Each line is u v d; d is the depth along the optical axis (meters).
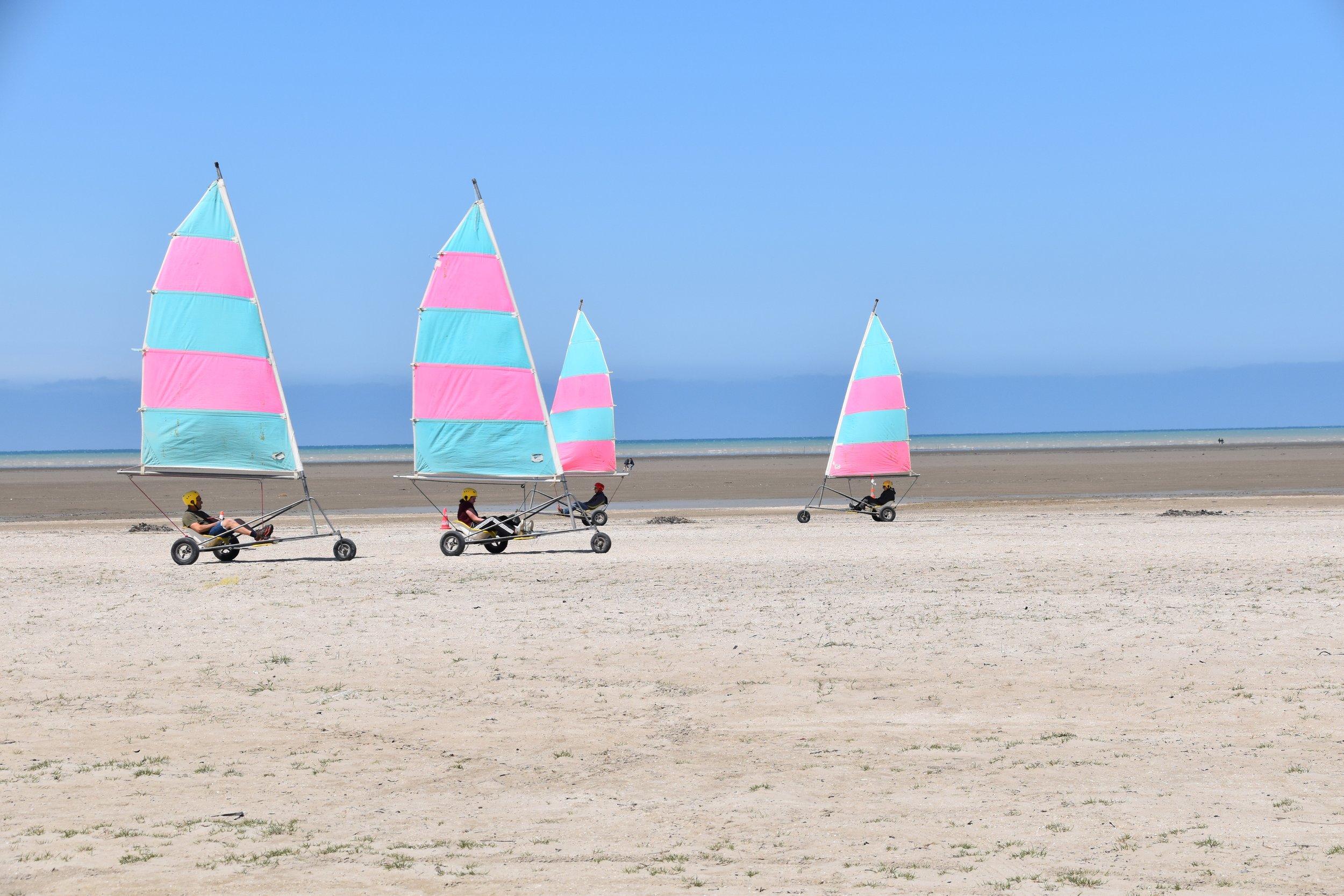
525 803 9.61
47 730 12.05
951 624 17.00
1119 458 108.19
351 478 83.00
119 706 13.05
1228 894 7.20
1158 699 12.46
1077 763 10.30
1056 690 13.03
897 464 41.31
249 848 8.52
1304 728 11.13
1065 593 19.62
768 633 16.67
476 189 27.78
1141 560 24.16
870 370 41.44
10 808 9.54
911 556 25.88
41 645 16.55
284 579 23.34
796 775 10.22
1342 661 13.91
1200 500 46.53
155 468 26.19
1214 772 9.88
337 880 7.79
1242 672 13.53
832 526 35.88
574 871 7.93
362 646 16.28
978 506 46.28
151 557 28.47
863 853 8.20
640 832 8.80
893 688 13.32
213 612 19.25
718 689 13.50
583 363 47.09
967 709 12.34
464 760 10.92
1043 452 136.88
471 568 24.94
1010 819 8.86
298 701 13.23
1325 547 25.69
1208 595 19.06
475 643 16.31
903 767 10.37
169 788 10.11
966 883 7.53
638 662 14.95
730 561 25.67
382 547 30.48
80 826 9.05
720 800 9.59
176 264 26.22
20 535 36.69
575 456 47.22
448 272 27.53
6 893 7.54
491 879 7.79
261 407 26.81
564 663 15.01
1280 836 8.27
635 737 11.62
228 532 26.72
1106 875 7.61
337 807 9.56
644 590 21.12
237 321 26.61
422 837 8.77
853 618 17.67
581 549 28.83
